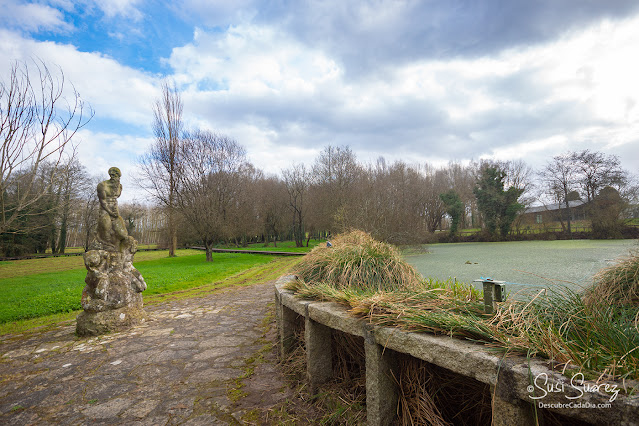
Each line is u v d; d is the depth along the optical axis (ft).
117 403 8.16
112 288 15.19
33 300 24.47
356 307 6.19
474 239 97.86
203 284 33.04
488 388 4.94
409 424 5.40
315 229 120.67
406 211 59.72
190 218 66.59
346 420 6.38
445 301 5.93
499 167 123.65
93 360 11.35
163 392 8.67
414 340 4.74
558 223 95.40
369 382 5.58
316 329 7.79
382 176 92.73
